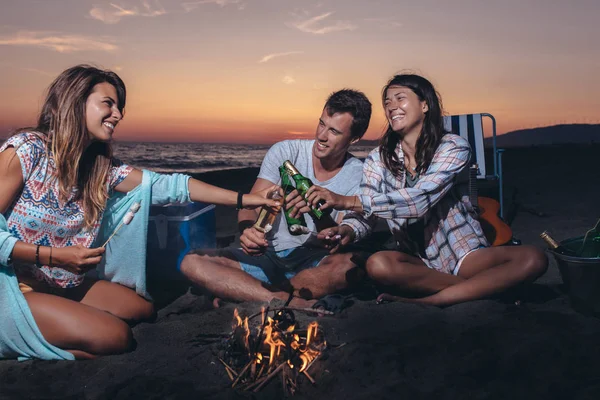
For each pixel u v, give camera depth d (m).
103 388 2.11
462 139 3.02
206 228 3.97
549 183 7.49
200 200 2.93
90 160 2.62
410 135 3.03
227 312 2.88
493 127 5.29
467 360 2.21
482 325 2.59
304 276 3.10
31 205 2.41
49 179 2.43
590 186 7.05
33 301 2.36
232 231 5.25
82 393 2.08
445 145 2.98
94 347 2.36
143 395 2.01
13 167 2.34
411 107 2.94
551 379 2.05
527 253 2.88
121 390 2.04
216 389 2.05
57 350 2.37
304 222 3.18
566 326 2.59
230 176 11.22
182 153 44.31
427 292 3.04
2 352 2.39
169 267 3.60
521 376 2.10
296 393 2.01
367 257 3.13
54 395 2.08
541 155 12.50
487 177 5.20
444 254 3.08
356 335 2.56
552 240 2.93
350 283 3.14
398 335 2.53
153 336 2.60
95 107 2.46
